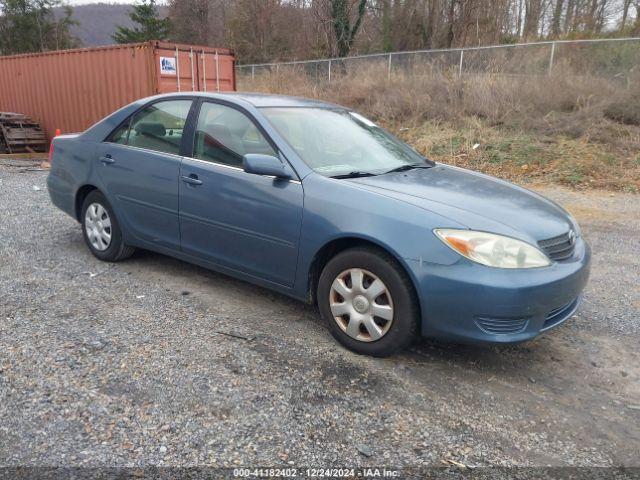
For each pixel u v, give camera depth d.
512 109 12.43
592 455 2.61
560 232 3.40
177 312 4.00
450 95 13.52
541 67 14.02
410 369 3.30
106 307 4.04
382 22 28.03
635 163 9.90
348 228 3.33
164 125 4.50
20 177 9.71
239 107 4.09
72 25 51.56
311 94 16.25
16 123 13.24
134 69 11.64
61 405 2.79
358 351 3.43
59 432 2.59
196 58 12.23
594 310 4.32
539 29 29.22
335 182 3.52
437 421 2.81
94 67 12.28
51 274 4.69
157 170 4.39
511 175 9.98
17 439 2.53
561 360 3.52
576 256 3.45
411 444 2.62
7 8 46.06
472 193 3.65
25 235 5.84
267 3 32.94
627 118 11.54
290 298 4.34
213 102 4.25
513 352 3.59
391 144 4.60
